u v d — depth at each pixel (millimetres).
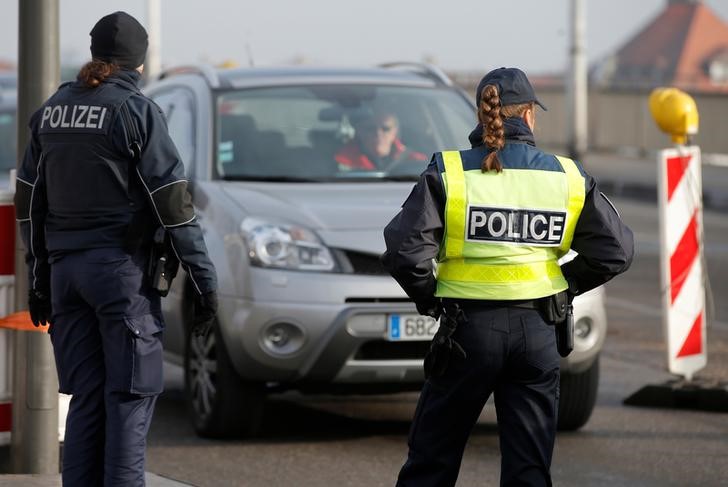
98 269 11133
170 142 11156
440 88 19984
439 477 10789
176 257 11359
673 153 19016
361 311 15633
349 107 19016
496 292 10438
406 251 10320
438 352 10477
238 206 16703
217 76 19484
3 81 35125
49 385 14031
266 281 15750
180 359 17891
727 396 18453
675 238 19047
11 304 14055
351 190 17484
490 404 18875
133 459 11359
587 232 10656
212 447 16359
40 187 11523
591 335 16422
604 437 16953
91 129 11078
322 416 18281
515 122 10656
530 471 10570
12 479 13742
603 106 72312
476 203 10406
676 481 14781
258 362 15773
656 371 21547
